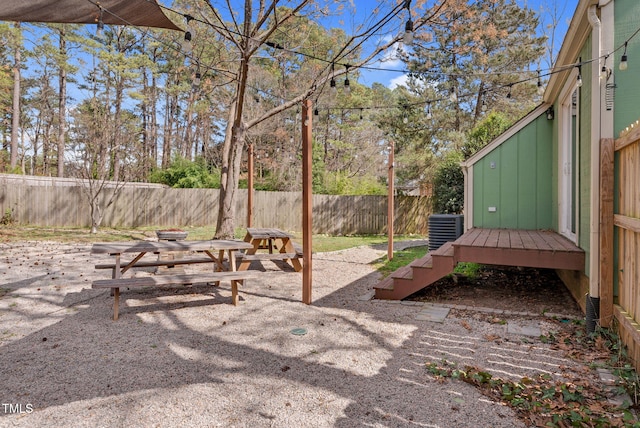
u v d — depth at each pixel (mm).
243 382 2559
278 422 2088
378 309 4395
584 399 2328
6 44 19141
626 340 2965
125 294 4977
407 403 2295
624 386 2426
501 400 2328
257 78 16750
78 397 2336
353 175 21969
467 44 10359
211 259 5355
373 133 23578
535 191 6652
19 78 21375
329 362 2895
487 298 4992
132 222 13797
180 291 5203
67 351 3066
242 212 14047
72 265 6852
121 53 17656
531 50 16266
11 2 3627
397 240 12070
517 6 16000
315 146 19969
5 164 21125
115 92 19875
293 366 2820
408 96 18672
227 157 9594
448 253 4754
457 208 12156
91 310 4238
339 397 2365
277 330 3633
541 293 5203
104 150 12227
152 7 3986
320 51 10430
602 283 3301
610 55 3379
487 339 3406
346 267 7285
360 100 23375
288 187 18844
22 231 11695
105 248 4277
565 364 2873
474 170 7078
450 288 5566
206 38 10656
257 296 4980
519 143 6734
